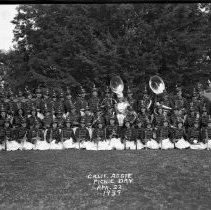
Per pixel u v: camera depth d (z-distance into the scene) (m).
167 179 12.20
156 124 17.17
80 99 19.34
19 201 10.53
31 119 17.11
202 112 18.38
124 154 15.22
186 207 10.08
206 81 29.56
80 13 30.09
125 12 29.23
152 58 28.36
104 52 27.94
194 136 16.56
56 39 29.59
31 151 16.12
